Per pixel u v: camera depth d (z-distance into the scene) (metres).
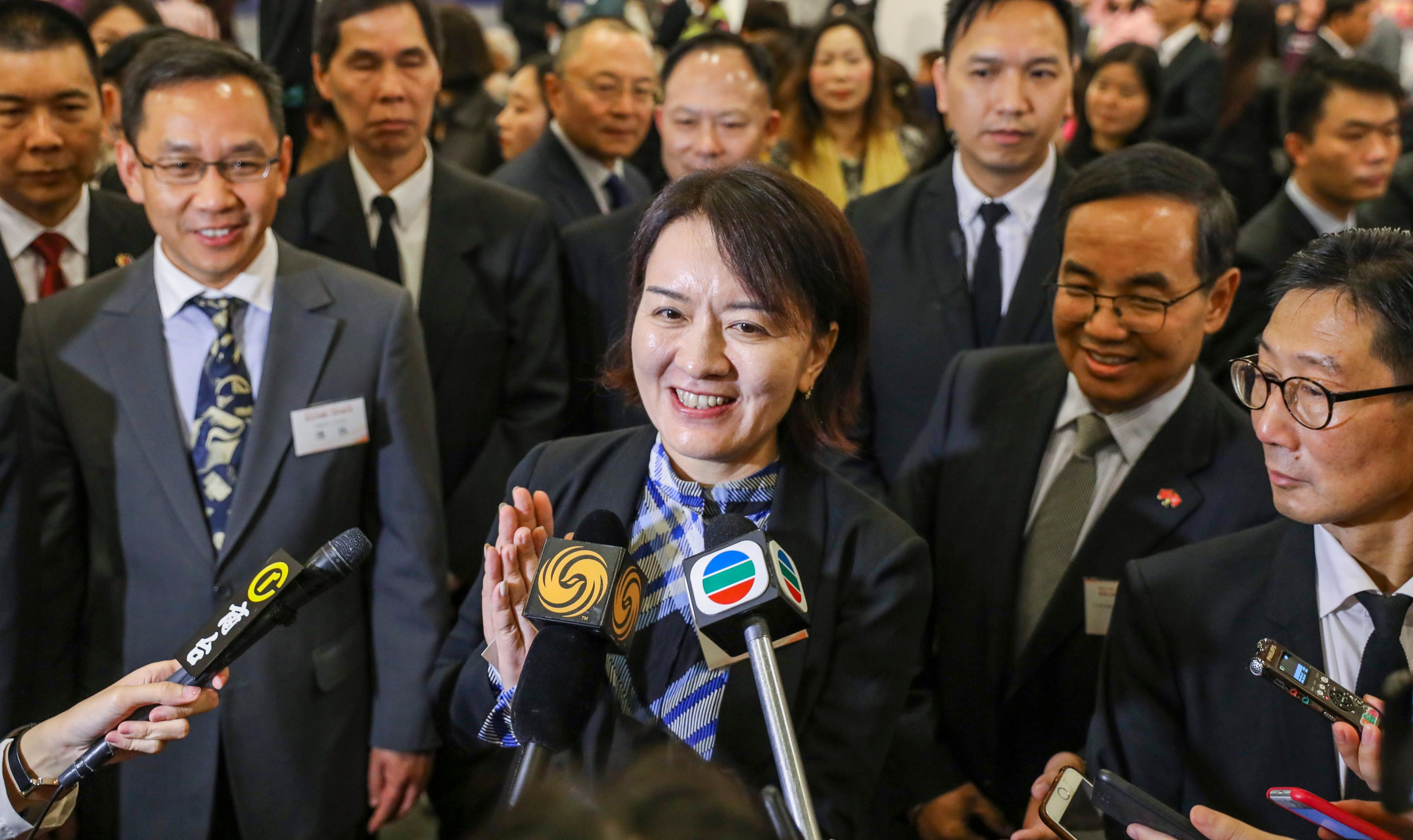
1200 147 5.32
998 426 2.07
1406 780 1.14
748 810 0.67
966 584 2.02
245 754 2.02
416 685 2.13
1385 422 1.33
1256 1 5.39
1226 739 1.52
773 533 1.46
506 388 2.91
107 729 1.42
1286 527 1.57
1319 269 1.38
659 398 1.41
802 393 1.48
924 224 2.74
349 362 2.17
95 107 2.52
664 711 1.39
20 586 1.87
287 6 3.46
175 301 2.10
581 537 1.31
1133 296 1.90
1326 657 1.46
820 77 4.28
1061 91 2.60
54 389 2.08
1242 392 1.47
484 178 3.35
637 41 3.67
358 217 2.86
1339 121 3.28
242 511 2.03
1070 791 1.49
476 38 5.16
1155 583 1.62
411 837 2.79
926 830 1.94
